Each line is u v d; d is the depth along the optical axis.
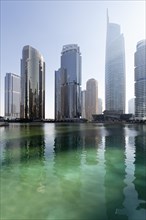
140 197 9.45
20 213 8.01
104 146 27.41
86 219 7.57
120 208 8.37
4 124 106.31
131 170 14.50
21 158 18.80
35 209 8.33
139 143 30.86
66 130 67.50
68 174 13.40
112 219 7.57
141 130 67.19
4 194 9.87
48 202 8.95
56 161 17.59
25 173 13.65
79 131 61.62
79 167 15.38
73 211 8.16
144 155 20.77
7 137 39.88
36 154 21.02
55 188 10.68
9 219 7.56
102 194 9.80
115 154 21.16
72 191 10.23
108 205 8.65
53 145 28.16
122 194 9.81
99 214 7.91
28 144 29.08
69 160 17.98
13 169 14.74
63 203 8.87
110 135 45.56
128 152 22.55
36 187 10.85
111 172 13.86
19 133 51.59
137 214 7.89
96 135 45.81
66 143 30.38
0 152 22.08
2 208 8.41
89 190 10.36
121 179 12.25
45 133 51.84
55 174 13.44
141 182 11.67
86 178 12.51
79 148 25.41
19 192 10.12
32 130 67.31
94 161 17.80
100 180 12.06
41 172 13.94
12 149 24.25
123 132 56.53
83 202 8.95
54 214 7.94
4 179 12.30
